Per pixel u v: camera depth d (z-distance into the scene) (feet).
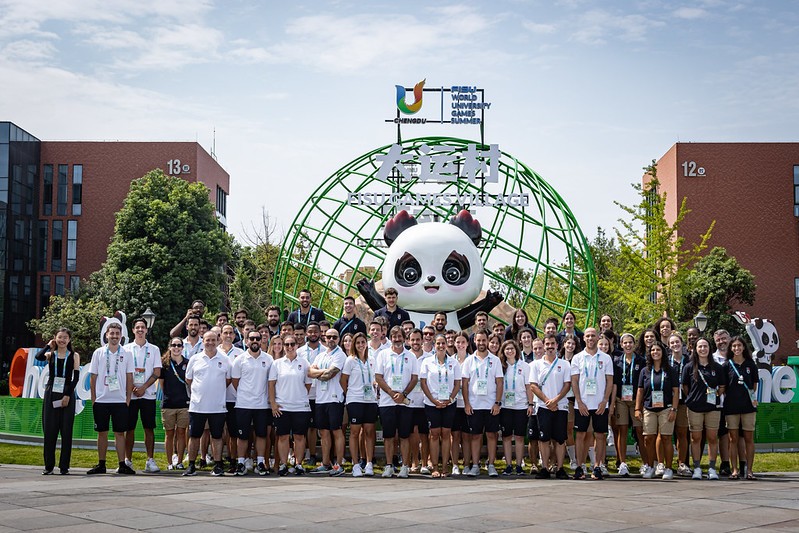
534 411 44.83
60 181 187.93
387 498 32.22
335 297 140.87
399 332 42.80
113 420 42.83
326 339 44.01
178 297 151.43
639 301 129.90
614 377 44.93
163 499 31.45
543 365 43.06
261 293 147.54
